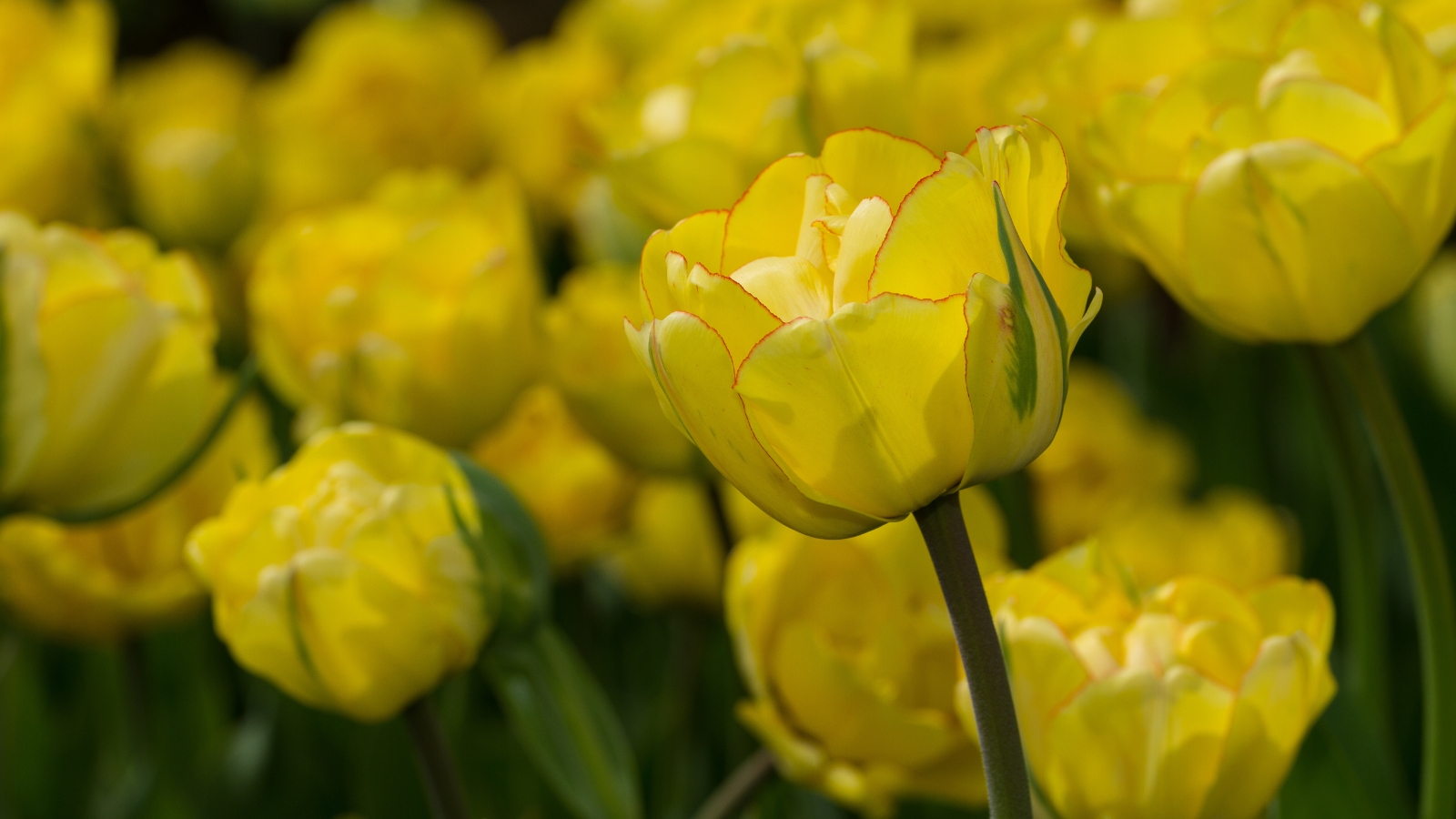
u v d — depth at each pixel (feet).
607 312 4.02
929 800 3.98
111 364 3.70
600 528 4.26
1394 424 3.52
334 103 6.23
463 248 4.05
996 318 3.08
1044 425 3.13
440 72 6.28
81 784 4.39
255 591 3.58
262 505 3.64
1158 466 4.68
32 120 4.88
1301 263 3.45
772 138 3.80
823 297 3.14
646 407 3.96
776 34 3.97
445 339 3.99
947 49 4.95
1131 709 3.33
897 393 3.10
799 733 3.68
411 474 3.65
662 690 4.67
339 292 4.00
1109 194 3.55
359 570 3.52
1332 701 3.68
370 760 4.10
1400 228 3.43
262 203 5.49
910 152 3.21
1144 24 3.72
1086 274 3.15
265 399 4.80
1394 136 3.47
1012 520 4.07
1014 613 3.41
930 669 3.66
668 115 3.97
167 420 3.77
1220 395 5.15
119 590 4.03
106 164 5.47
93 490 3.76
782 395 3.10
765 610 3.66
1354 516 3.73
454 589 3.57
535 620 3.65
